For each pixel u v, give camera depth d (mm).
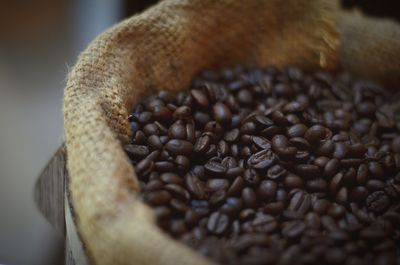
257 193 217
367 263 190
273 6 283
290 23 290
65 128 212
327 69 294
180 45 265
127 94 242
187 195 207
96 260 190
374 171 227
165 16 260
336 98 274
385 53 290
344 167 227
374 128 258
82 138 203
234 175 219
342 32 290
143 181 211
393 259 189
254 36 288
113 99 228
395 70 292
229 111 244
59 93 405
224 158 231
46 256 349
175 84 269
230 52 287
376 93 282
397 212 217
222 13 275
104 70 234
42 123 394
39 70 414
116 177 190
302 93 273
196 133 240
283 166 226
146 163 213
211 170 222
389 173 233
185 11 266
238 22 281
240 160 233
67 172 211
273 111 242
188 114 240
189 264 166
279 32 291
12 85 407
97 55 235
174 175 212
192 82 274
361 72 296
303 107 245
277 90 265
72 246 205
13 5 446
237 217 207
